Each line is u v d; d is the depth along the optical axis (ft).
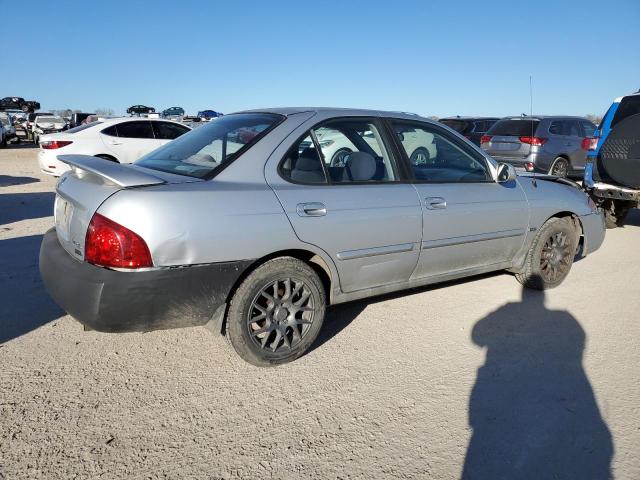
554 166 40.19
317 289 11.12
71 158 10.89
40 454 8.01
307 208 10.71
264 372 10.80
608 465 8.31
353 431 8.95
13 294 14.35
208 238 9.52
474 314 14.26
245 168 10.55
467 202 13.50
